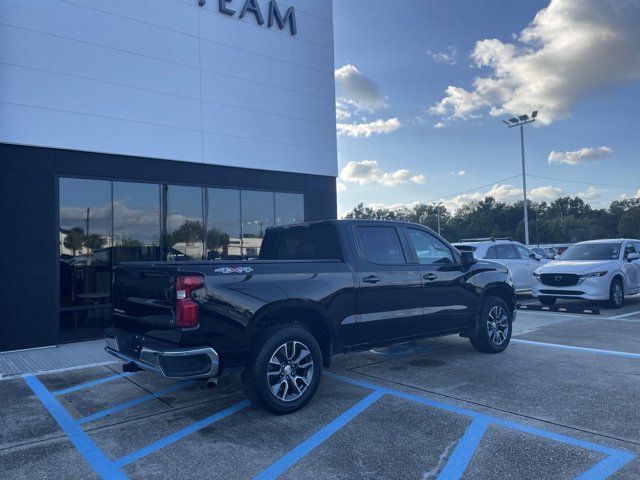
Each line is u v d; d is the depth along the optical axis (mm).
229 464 3754
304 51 12391
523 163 38719
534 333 8781
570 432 4160
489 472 3498
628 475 3408
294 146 12047
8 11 8258
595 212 124062
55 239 8570
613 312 11297
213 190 10703
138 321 4902
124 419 4793
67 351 8070
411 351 7461
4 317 8062
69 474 3664
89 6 9078
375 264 5840
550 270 11984
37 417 4898
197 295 4383
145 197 9750
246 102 11234
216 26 10836
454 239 112188
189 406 5141
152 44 9852
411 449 3922
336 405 5031
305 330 4992
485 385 5578
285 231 6414
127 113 9461
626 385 5461
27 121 8352
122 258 9406
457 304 6648
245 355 4605
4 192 8148
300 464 3719
